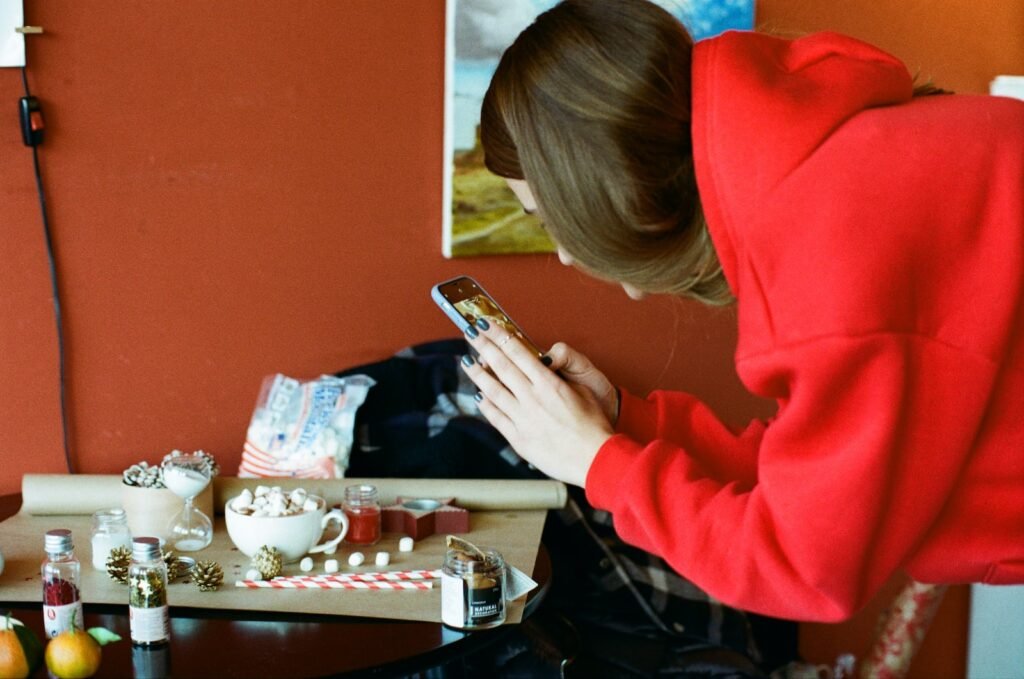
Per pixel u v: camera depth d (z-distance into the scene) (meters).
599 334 2.26
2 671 1.14
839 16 2.25
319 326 2.14
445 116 2.12
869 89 0.93
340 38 2.08
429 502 1.73
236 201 2.07
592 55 0.95
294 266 2.12
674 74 0.95
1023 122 0.93
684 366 2.30
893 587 2.37
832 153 0.88
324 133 2.09
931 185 0.87
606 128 0.93
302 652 1.22
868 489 0.87
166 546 1.55
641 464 1.03
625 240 0.97
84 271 2.02
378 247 2.15
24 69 1.94
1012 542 0.94
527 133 0.97
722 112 0.91
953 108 0.94
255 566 1.44
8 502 1.87
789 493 0.90
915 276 0.88
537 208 1.01
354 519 1.61
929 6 2.27
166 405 2.09
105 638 1.19
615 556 2.05
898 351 0.87
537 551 1.60
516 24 2.10
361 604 1.36
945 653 2.39
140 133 2.01
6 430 2.03
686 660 1.92
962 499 0.94
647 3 0.99
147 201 2.03
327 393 1.99
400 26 2.09
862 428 0.87
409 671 1.21
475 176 2.13
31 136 1.93
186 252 2.06
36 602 1.35
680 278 1.02
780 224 0.89
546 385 1.13
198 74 2.03
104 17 1.97
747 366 0.93
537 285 2.22
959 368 0.88
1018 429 0.92
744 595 0.95
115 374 2.06
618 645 1.95
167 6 1.99
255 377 2.12
